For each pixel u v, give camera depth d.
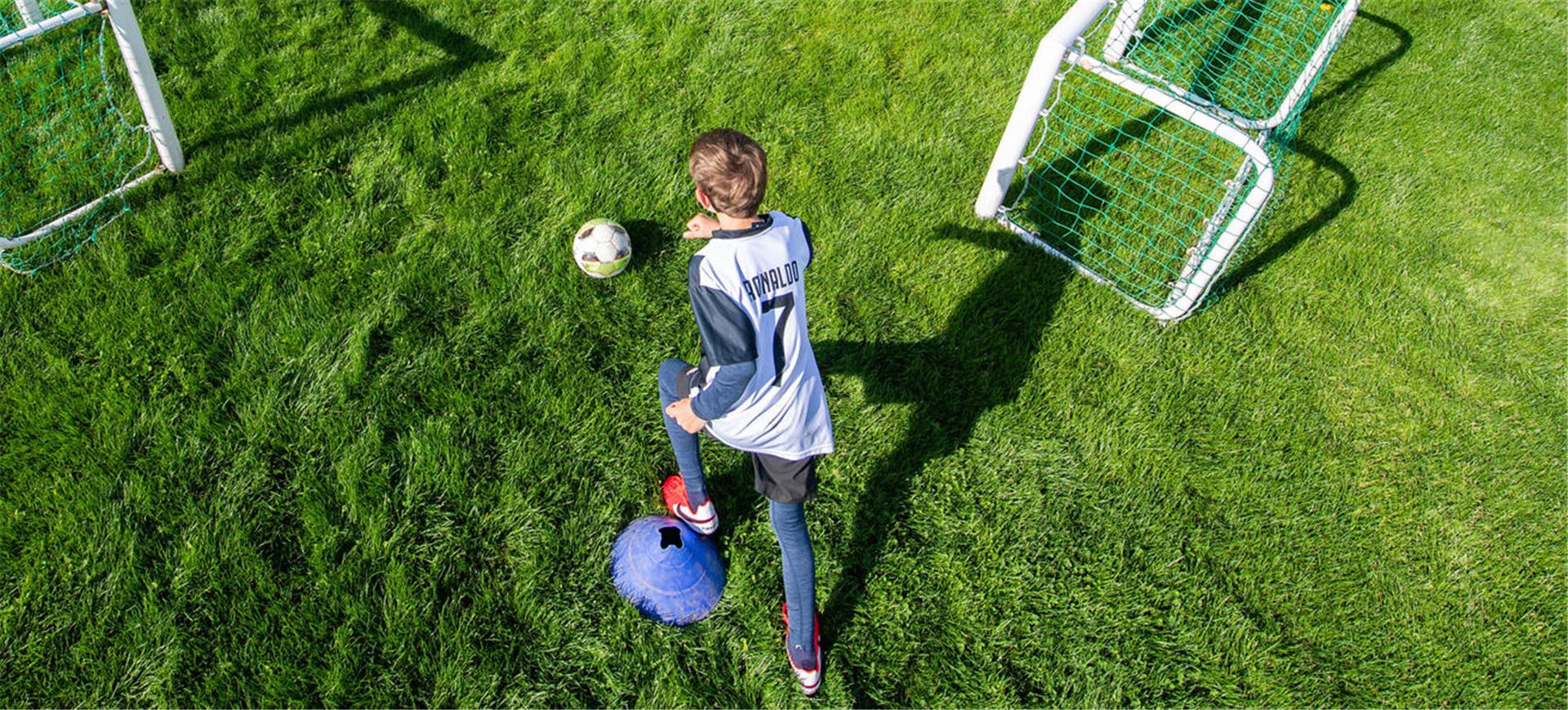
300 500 3.02
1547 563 3.30
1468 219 4.53
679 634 2.91
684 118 4.47
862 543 3.19
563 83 4.53
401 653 2.76
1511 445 3.63
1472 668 3.03
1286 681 2.96
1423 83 5.28
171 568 2.85
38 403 3.15
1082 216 4.31
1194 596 3.13
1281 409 3.67
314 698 2.69
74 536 2.87
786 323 2.36
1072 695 2.91
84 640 2.69
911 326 3.78
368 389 3.32
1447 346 3.95
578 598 2.93
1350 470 3.51
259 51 4.48
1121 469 3.44
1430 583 3.22
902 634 2.99
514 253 3.79
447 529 3.03
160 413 3.16
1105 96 4.86
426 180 4.03
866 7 5.23
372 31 4.64
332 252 3.71
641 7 5.02
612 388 3.45
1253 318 3.96
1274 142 4.45
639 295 3.72
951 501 3.30
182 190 3.87
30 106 4.11
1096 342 3.81
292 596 2.85
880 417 3.49
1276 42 5.44
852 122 4.57
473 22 4.79
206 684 2.66
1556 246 4.45
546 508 3.11
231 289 3.53
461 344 3.48
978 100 4.79
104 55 4.10
